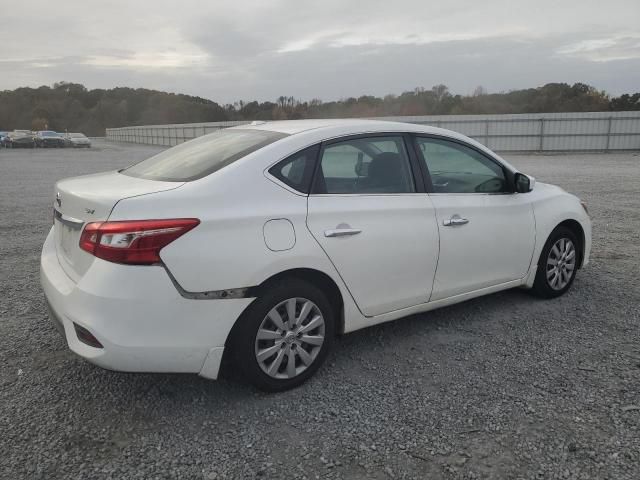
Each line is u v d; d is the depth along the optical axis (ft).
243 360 10.09
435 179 12.98
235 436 9.21
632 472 8.18
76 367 11.71
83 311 9.08
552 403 10.19
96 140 294.46
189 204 9.36
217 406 10.19
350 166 11.55
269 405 10.22
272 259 9.91
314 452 8.77
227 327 9.65
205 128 163.84
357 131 11.83
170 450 8.82
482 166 14.10
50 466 8.36
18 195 42.50
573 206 16.24
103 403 10.25
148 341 9.07
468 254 13.26
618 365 11.76
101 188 10.13
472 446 8.89
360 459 8.59
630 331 13.64
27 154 122.31
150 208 9.07
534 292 15.96
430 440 9.07
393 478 8.13
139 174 11.46
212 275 9.34
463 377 11.29
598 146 108.88
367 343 13.04
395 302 12.14
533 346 12.79
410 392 10.68
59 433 9.25
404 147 12.55
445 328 13.93
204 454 8.71
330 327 11.13
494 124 113.09
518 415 9.78
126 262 8.87
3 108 366.02
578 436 9.11
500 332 13.64
